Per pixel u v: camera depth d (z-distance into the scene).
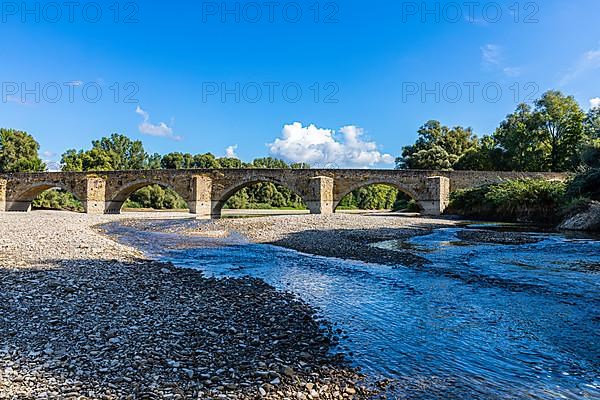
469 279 13.52
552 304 10.45
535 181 47.69
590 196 36.53
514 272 14.64
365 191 118.69
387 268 15.63
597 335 8.22
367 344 7.71
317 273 14.72
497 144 79.38
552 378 6.36
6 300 9.47
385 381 6.18
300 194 55.94
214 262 17.23
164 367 6.23
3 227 29.38
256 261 17.48
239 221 36.72
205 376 5.98
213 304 10.05
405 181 56.19
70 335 7.41
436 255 18.70
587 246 21.77
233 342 7.48
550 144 72.50
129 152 137.00
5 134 87.75
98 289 10.93
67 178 61.50
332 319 9.20
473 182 57.00
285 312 9.60
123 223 40.78
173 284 12.20
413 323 8.98
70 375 5.83
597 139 60.03
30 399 5.09
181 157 127.75
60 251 17.33
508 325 8.83
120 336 7.45
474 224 39.84
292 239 25.59
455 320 9.19
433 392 5.86
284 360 6.77
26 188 64.06
